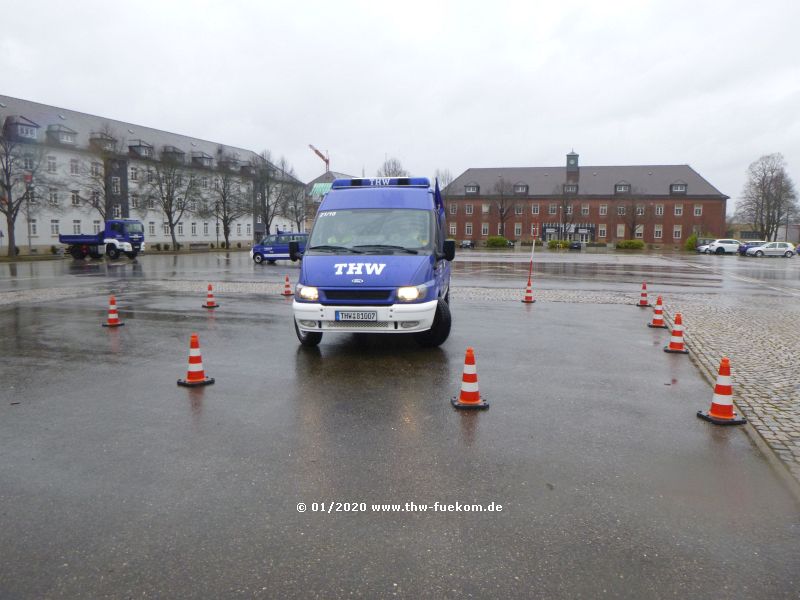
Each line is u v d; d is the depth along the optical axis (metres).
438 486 4.01
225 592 2.85
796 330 10.59
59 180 53.12
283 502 3.77
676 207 85.81
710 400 6.11
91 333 10.17
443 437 4.95
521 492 3.93
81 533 3.38
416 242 8.55
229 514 3.61
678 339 8.51
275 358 8.08
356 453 4.59
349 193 9.45
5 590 2.86
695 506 3.75
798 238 95.44
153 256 47.50
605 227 87.94
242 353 8.43
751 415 5.61
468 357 5.77
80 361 7.94
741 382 6.83
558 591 2.87
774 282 22.86
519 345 9.02
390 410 5.70
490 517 3.59
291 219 81.62
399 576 2.98
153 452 4.62
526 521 3.54
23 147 44.44
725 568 3.07
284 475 4.18
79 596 2.82
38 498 3.82
